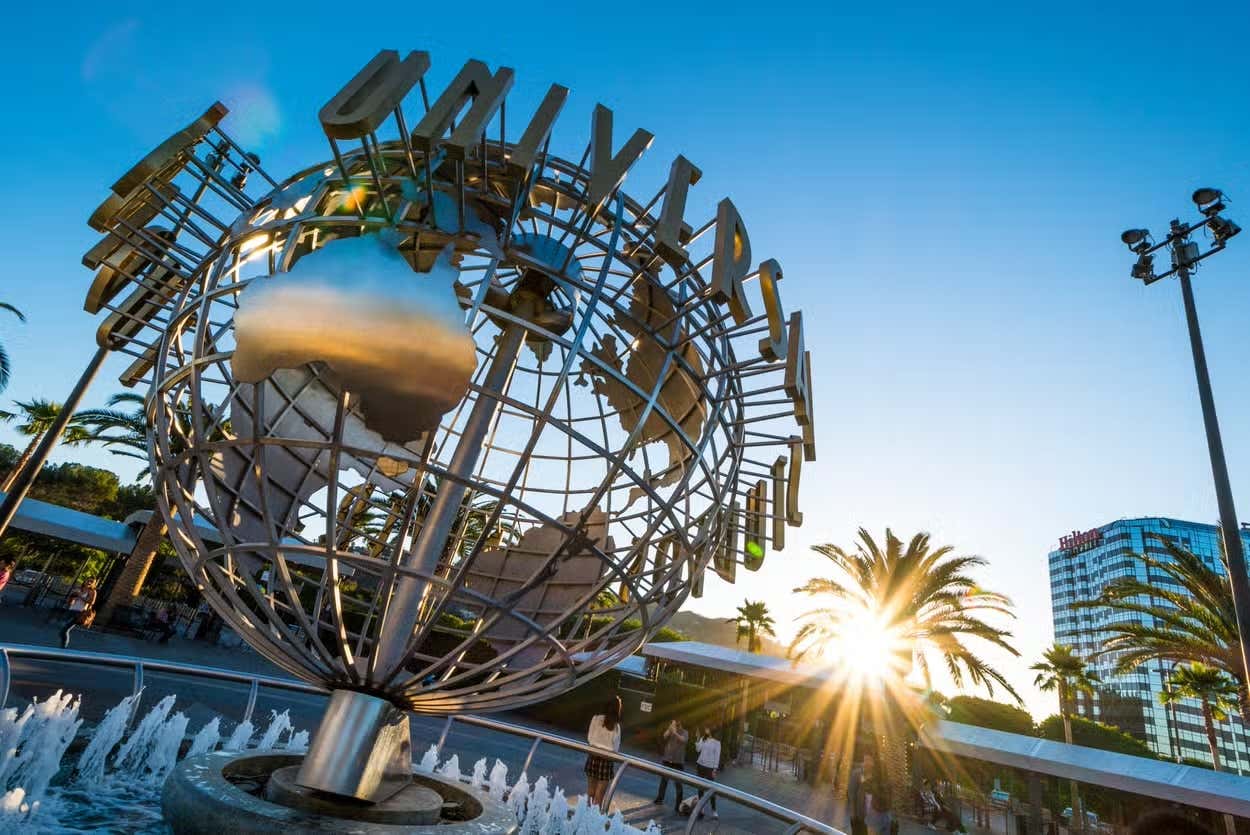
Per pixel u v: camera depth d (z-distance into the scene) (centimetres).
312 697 1321
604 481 236
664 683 1947
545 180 296
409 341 207
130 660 402
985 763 2222
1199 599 1786
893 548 1981
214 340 283
